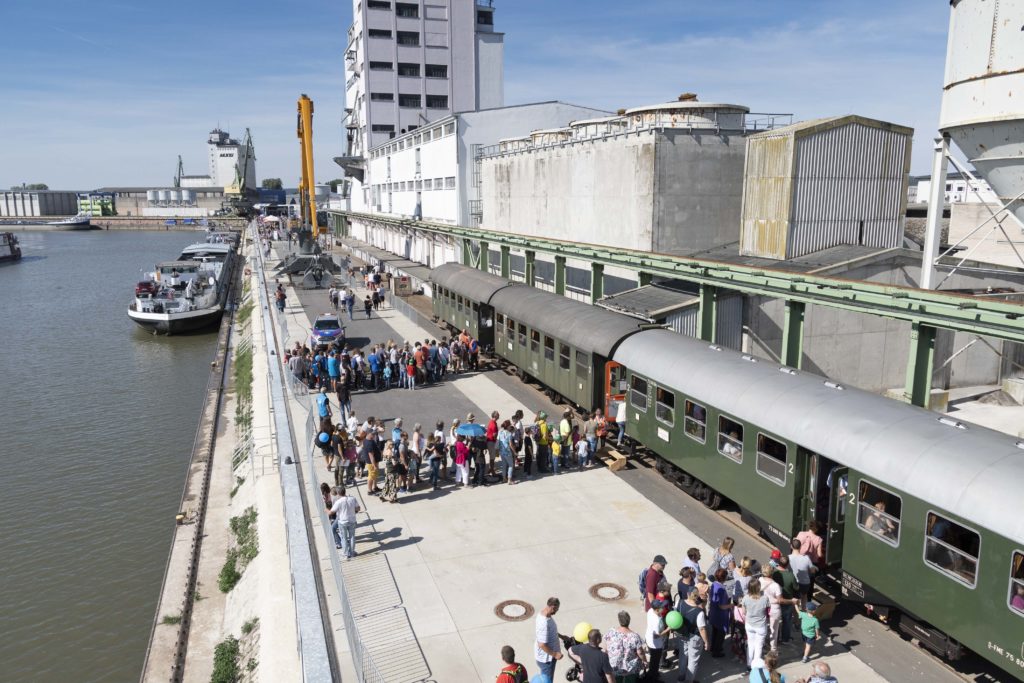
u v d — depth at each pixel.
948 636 12.10
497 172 48.62
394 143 78.00
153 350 55.47
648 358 20.89
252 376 40.41
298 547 16.06
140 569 23.22
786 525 15.37
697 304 25.48
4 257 117.94
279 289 50.56
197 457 31.36
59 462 32.12
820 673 10.43
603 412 23.41
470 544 17.14
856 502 13.57
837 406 14.85
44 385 45.06
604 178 34.97
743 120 32.84
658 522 18.16
